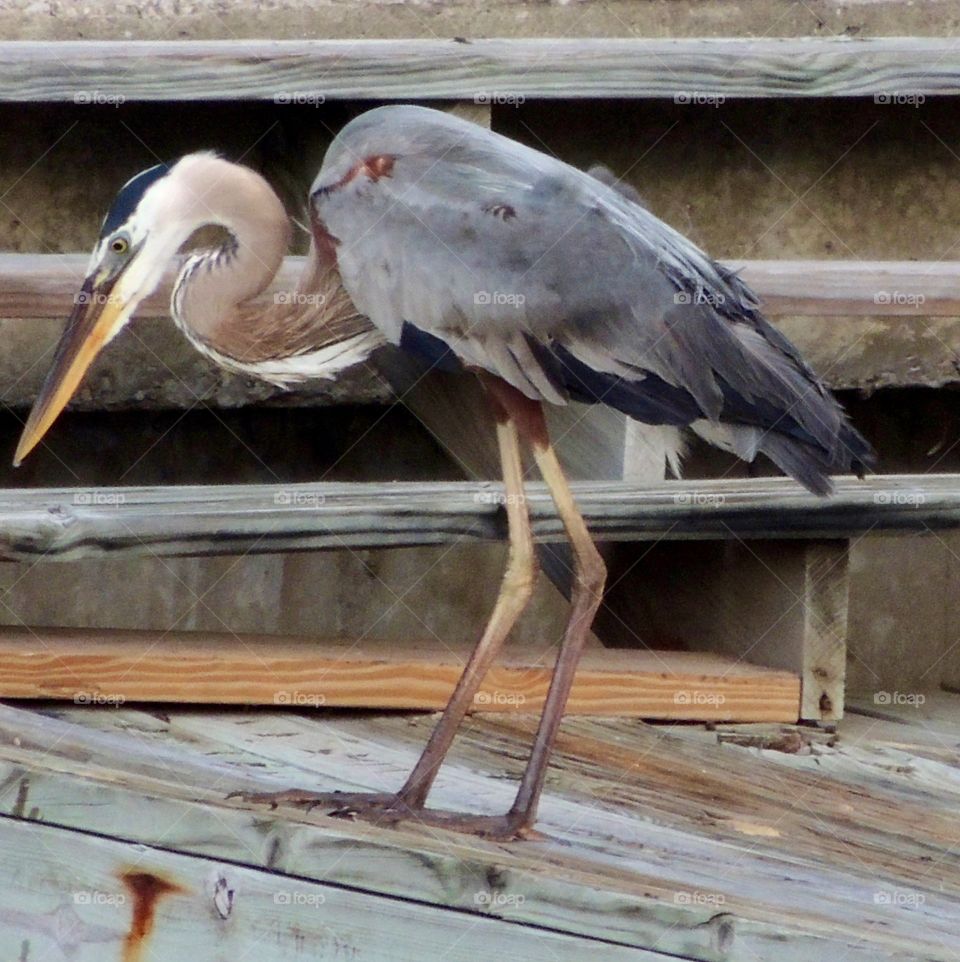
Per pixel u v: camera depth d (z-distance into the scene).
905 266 7.25
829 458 6.16
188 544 6.16
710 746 6.64
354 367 8.10
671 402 5.94
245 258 6.39
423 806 5.25
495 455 7.19
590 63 6.96
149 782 4.82
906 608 9.68
